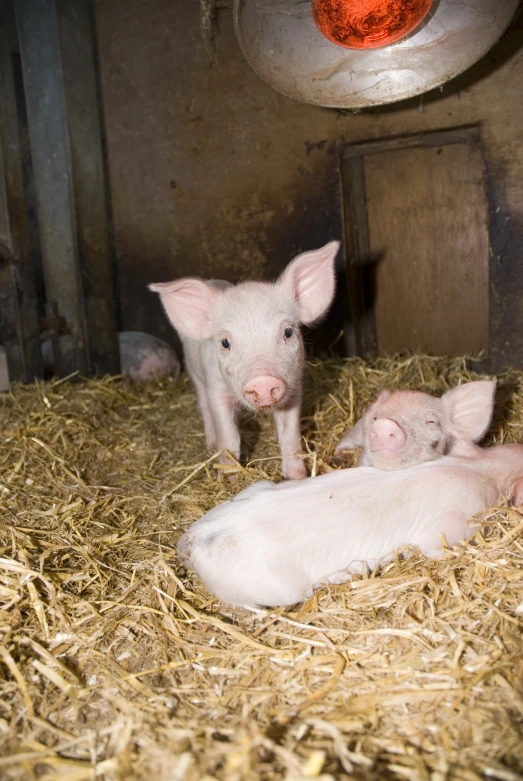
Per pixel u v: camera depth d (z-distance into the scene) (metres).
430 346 1.17
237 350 0.72
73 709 0.47
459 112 1.02
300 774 0.38
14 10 1.12
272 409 0.72
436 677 0.47
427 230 1.12
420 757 0.40
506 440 0.84
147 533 0.70
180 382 1.18
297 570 0.56
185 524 0.71
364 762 0.40
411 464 0.66
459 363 1.07
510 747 0.40
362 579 0.57
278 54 0.73
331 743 0.42
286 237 1.18
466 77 1.00
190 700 0.47
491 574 0.55
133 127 1.26
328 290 0.78
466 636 0.50
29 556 0.63
